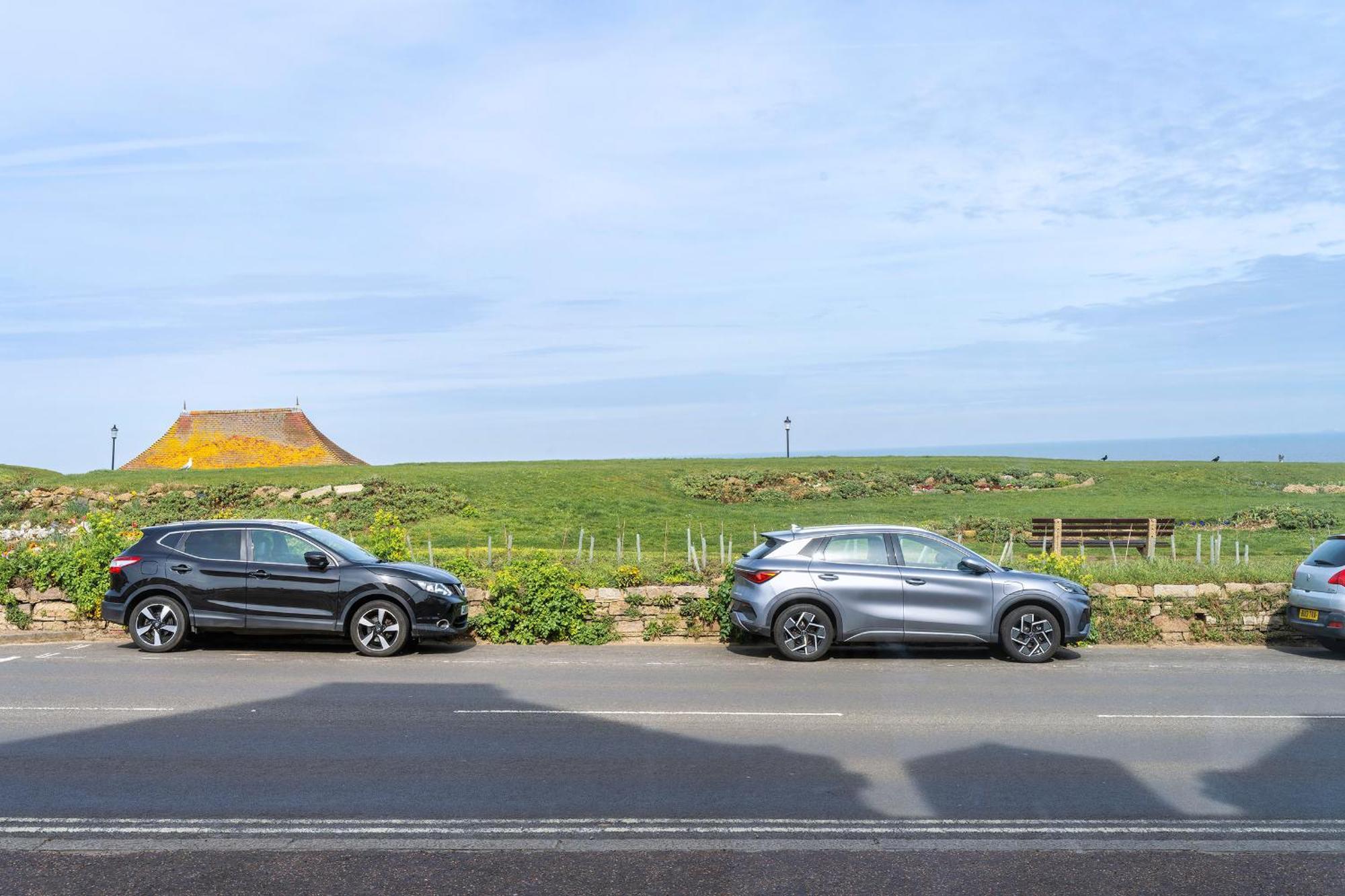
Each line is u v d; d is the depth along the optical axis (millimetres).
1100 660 13914
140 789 7324
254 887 5516
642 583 15953
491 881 5598
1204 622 15820
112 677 12148
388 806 6938
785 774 7770
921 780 7613
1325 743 8836
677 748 8586
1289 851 6105
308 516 34656
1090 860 5938
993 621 13562
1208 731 9273
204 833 6379
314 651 14352
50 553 16281
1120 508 38688
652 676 12375
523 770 7875
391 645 13930
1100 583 16109
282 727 9391
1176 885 5566
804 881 5602
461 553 24422
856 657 14102
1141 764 8094
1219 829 6504
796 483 45281
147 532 14391
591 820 6641
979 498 43062
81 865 5828
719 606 15625
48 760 8156
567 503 37844
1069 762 8156
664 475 45562
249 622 13930
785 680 12086
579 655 14141
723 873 5719
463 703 10570
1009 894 5441
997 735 9109
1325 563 14133
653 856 5996
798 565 13664
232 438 50156
